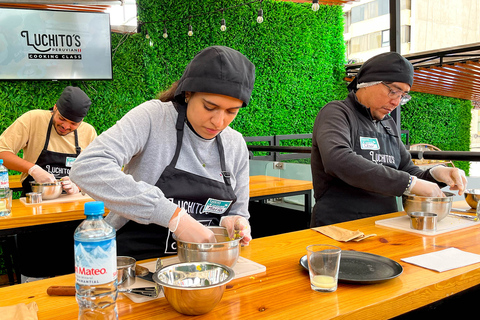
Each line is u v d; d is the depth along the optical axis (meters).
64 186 2.65
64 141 3.05
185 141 1.41
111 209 1.15
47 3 4.27
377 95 1.95
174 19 5.45
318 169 2.03
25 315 0.83
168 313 0.87
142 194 1.12
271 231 3.55
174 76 5.53
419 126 9.48
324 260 0.98
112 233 0.83
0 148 2.80
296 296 0.96
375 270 1.11
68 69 4.50
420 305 1.01
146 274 1.06
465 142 10.38
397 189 1.67
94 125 4.86
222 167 1.47
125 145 1.27
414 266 1.17
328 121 1.93
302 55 6.93
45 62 4.38
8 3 4.16
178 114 1.41
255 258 1.25
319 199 2.04
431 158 2.42
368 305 0.90
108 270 0.81
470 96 9.63
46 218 2.17
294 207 3.38
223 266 0.93
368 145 1.99
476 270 1.15
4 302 0.93
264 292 0.98
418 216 1.56
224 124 1.30
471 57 5.88
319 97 7.27
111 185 1.14
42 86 4.49
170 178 1.38
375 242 1.43
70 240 2.78
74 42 4.49
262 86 6.50
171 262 1.19
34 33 4.29
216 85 1.18
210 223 1.47
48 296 0.97
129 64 5.07
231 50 1.24
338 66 7.52
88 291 0.80
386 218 1.81
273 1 6.45
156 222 1.12
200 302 0.83
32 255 2.70
